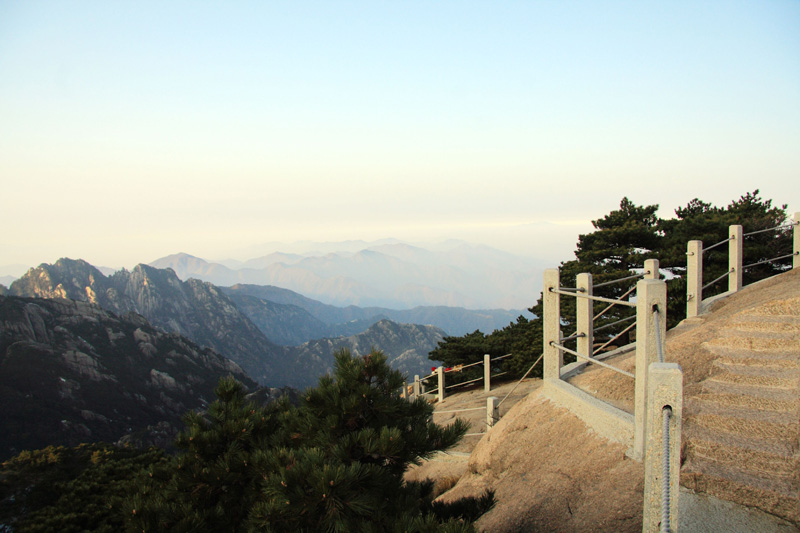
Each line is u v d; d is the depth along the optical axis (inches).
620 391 262.7
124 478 450.0
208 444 243.0
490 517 244.1
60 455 644.7
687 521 175.5
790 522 165.9
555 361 307.7
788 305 286.4
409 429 242.4
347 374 236.8
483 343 1054.4
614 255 886.4
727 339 275.1
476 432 464.4
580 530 199.9
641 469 208.8
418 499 230.5
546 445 271.1
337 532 179.6
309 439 237.6
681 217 947.3
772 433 198.7
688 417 223.6
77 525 370.0
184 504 215.6
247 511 219.6
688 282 406.3
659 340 193.9
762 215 770.2
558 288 305.7
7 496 531.2
